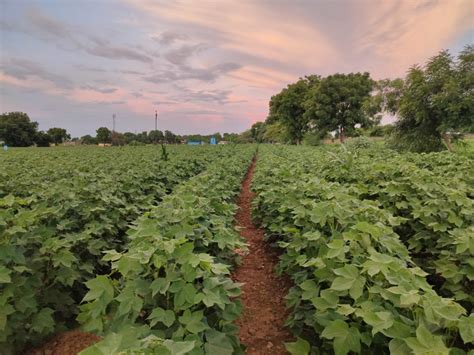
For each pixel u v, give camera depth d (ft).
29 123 256.11
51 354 10.07
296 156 45.98
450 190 14.12
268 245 20.43
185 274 7.47
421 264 13.32
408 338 5.44
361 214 11.08
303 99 160.97
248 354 10.70
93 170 31.78
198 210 11.62
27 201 13.43
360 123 128.77
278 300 14.32
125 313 7.20
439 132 55.83
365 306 6.59
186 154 66.95
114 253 8.32
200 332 7.11
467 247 9.33
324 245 9.93
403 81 60.39
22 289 10.07
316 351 8.44
